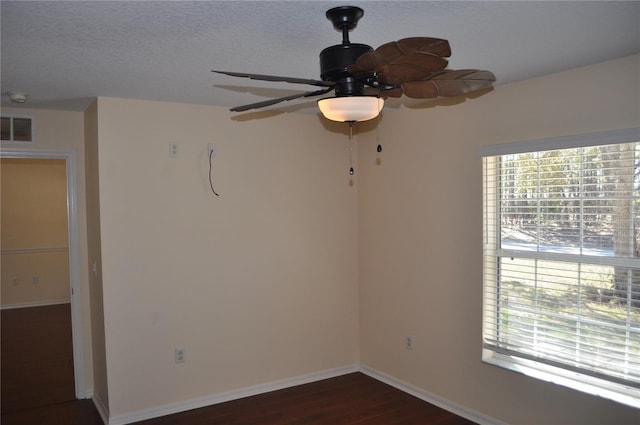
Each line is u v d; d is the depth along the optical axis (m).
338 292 4.55
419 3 1.83
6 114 3.75
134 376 3.62
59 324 6.46
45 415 3.74
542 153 3.12
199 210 3.87
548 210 3.10
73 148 3.98
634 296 2.70
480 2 1.83
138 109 3.62
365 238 4.55
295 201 4.31
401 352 4.17
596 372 2.87
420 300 3.97
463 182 3.58
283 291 4.25
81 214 4.02
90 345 4.08
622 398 2.75
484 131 3.42
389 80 1.85
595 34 2.23
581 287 2.95
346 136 4.57
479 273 3.48
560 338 3.06
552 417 3.06
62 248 7.70
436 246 3.81
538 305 3.18
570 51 2.51
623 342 2.76
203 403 3.88
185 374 3.82
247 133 4.07
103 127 3.49
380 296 4.39
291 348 4.30
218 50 2.39
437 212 3.79
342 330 4.58
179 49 2.37
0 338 5.77
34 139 3.84
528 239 3.23
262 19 1.97
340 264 4.56
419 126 3.93
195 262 3.85
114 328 3.54
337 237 4.54
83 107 3.83
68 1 1.76
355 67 1.71
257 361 4.13
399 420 3.58
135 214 3.62
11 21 1.95
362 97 1.85
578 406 2.92
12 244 7.37
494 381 3.40
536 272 3.18
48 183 7.58
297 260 4.32
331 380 4.42
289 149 4.27
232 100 3.66
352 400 3.96
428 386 3.91
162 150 3.71
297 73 2.86
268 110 4.09
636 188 2.68
